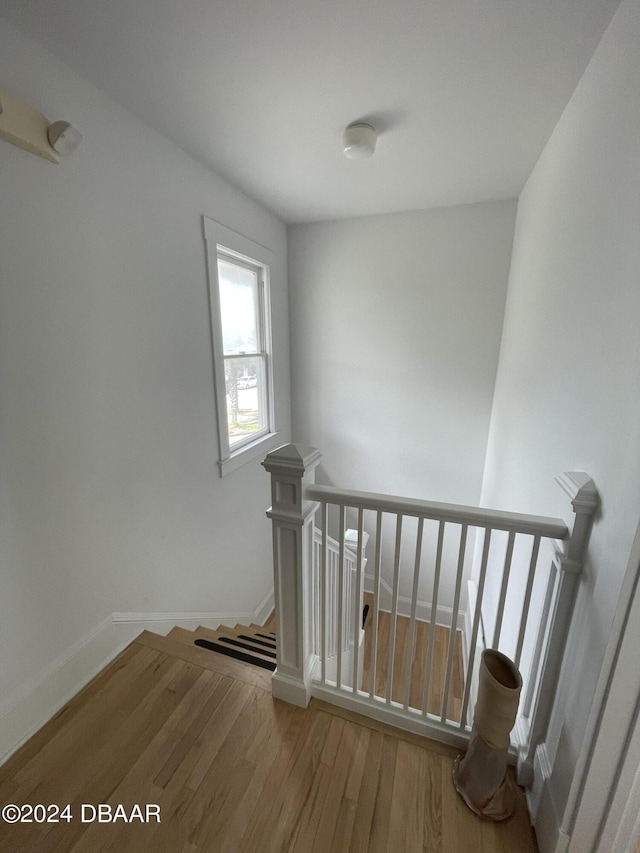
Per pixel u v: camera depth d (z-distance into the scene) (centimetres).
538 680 121
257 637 245
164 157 182
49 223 131
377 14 112
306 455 121
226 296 260
